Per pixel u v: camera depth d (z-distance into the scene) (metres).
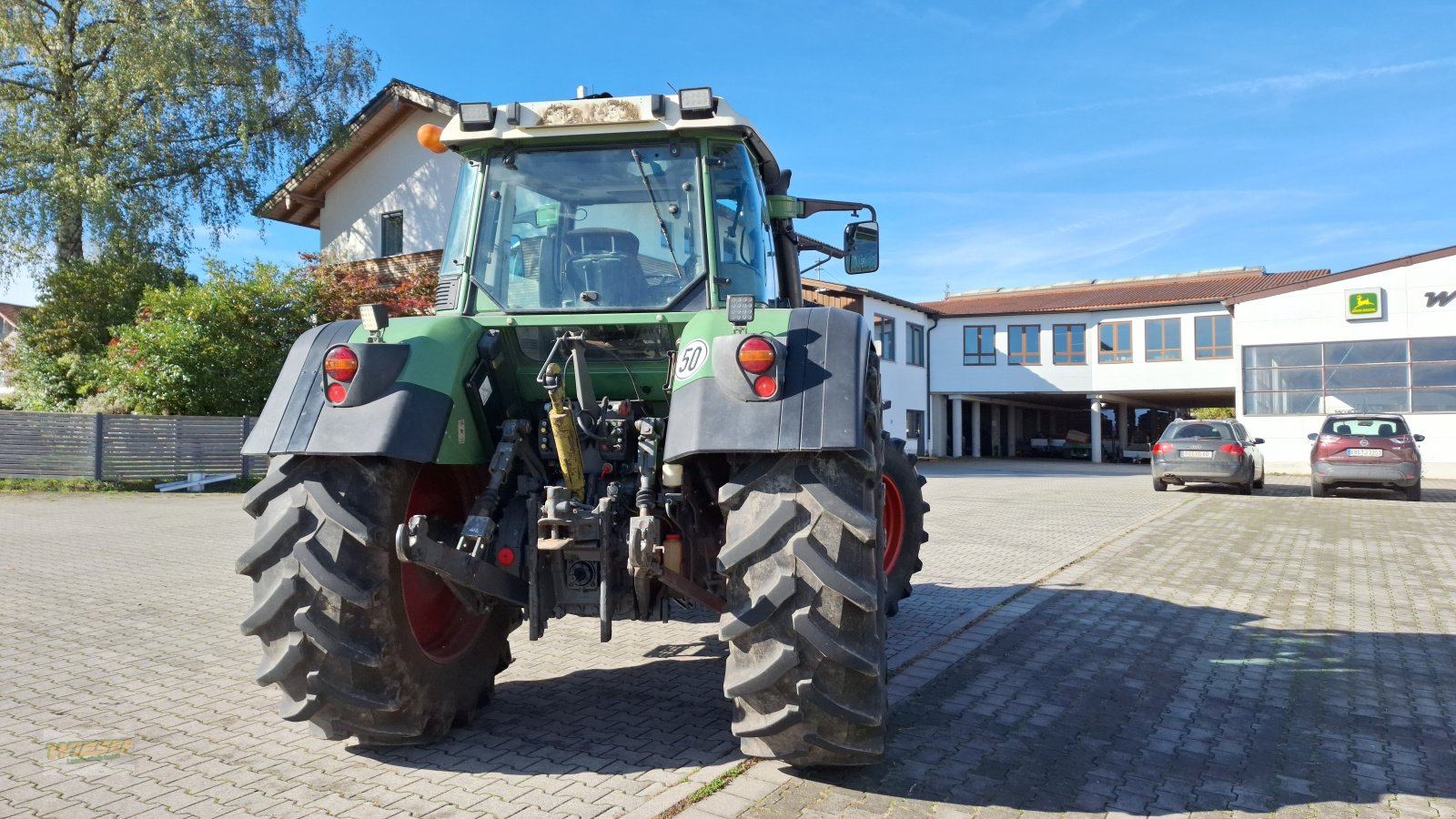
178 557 8.59
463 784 3.15
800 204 4.98
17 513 12.34
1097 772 3.35
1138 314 35.09
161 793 3.08
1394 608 6.35
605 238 3.88
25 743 3.57
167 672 4.63
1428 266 23.28
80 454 15.56
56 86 22.31
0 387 25.36
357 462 3.13
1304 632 5.63
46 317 20.70
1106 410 46.16
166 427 16.12
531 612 3.32
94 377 18.97
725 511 3.06
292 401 3.20
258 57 22.52
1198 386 34.06
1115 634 5.55
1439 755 3.56
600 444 3.57
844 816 2.90
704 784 3.12
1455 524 11.45
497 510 3.55
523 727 3.79
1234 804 3.08
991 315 37.00
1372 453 15.09
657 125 3.83
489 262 3.93
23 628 5.64
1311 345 24.56
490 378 3.73
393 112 22.64
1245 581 7.41
